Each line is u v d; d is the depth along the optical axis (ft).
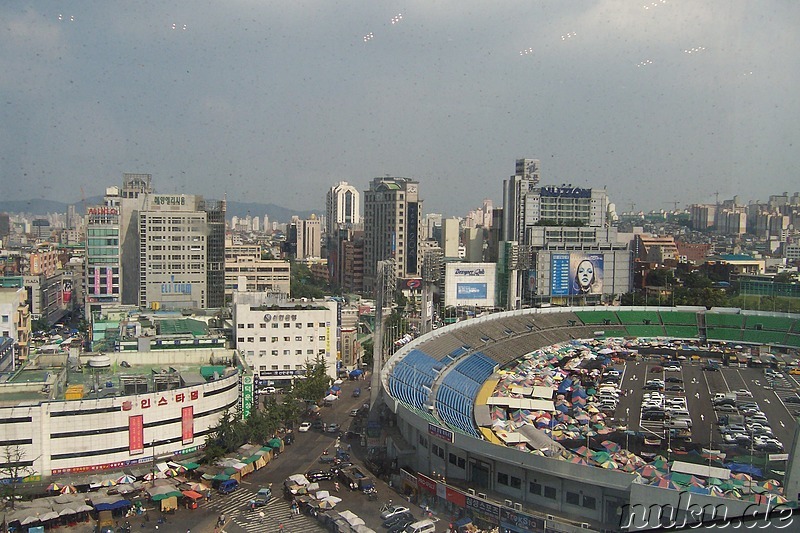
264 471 413.18
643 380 639.35
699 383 629.51
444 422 406.41
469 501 334.03
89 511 344.69
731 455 381.60
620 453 357.20
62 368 481.87
